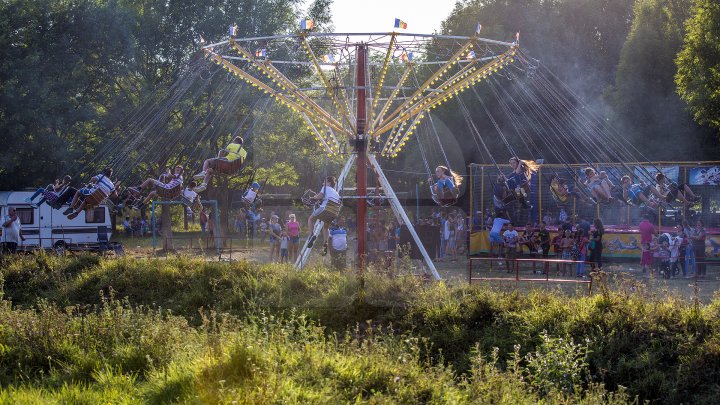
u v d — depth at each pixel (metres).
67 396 11.38
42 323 15.32
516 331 17.56
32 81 56.69
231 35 25.41
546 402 12.85
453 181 25.95
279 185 69.44
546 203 42.00
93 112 59.12
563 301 19.36
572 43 70.88
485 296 19.64
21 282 25.81
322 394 10.93
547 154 59.31
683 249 33.25
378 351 13.84
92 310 21.52
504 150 61.78
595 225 32.31
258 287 21.91
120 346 14.44
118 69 62.00
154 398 11.27
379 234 31.94
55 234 48.84
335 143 27.47
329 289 21.08
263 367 11.94
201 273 23.89
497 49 56.09
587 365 15.19
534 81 27.69
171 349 14.02
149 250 46.81
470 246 42.19
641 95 63.22
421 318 19.06
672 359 16.05
